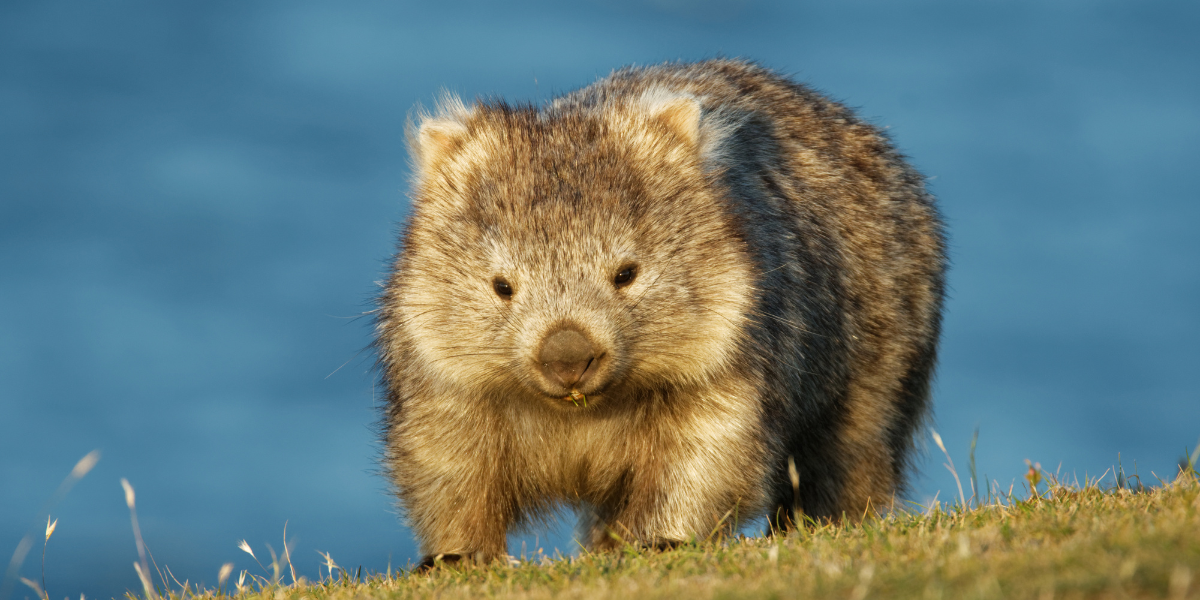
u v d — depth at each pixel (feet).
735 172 44.19
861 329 48.96
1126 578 22.90
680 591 27.04
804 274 44.93
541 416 41.34
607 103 44.21
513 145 41.22
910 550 29.07
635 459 41.27
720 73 52.75
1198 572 22.72
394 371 41.75
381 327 42.68
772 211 44.52
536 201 38.63
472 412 40.50
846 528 35.35
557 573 31.81
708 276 38.99
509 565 35.24
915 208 53.62
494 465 41.55
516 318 37.73
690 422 39.75
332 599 33.53
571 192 38.73
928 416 55.83
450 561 39.29
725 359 39.22
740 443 39.78
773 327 41.47
